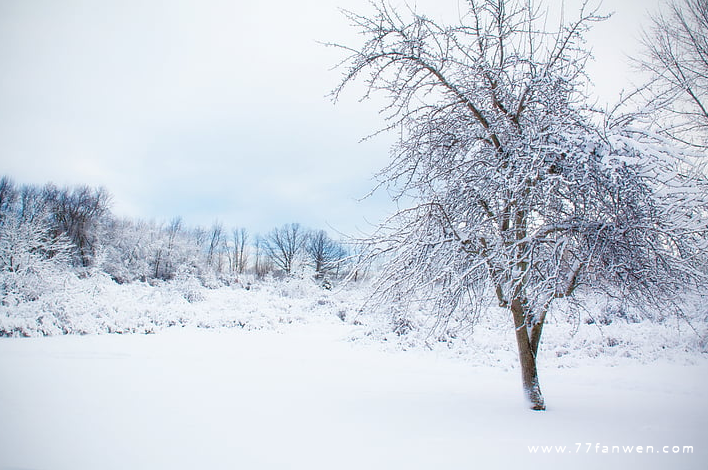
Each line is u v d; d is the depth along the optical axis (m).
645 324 14.32
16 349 10.62
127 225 48.25
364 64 5.96
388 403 6.04
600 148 5.11
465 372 10.04
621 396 7.15
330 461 3.52
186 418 4.95
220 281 35.88
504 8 6.10
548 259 5.58
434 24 5.87
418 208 5.92
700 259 5.95
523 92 5.89
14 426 4.43
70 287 17.25
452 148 6.70
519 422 4.89
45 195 42.88
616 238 5.03
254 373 8.60
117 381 7.18
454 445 3.96
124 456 3.61
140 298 18.88
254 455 3.67
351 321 18.06
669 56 9.40
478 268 5.88
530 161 5.14
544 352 12.62
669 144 5.32
